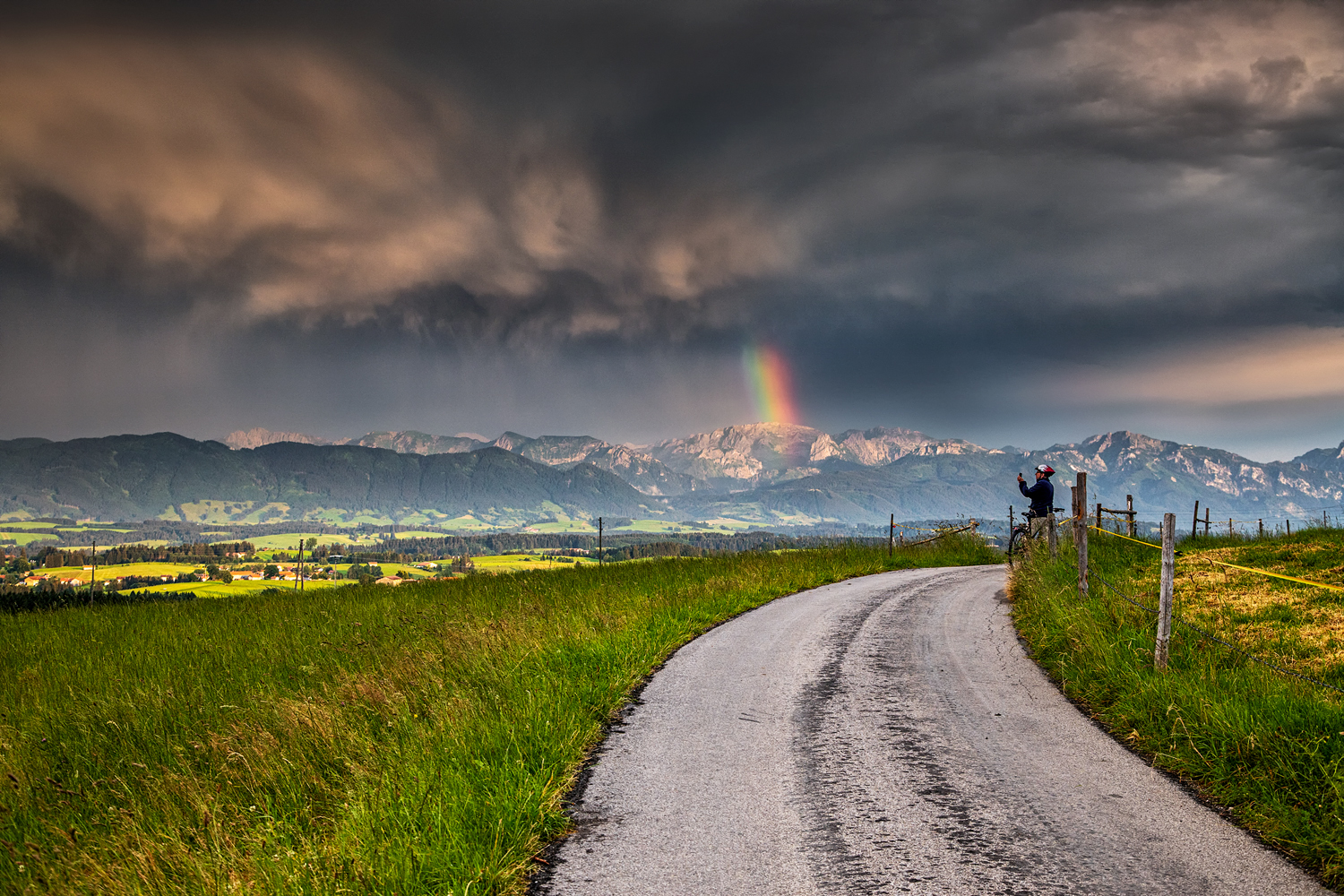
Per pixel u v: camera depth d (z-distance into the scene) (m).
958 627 13.08
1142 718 7.46
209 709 8.85
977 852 5.03
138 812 5.78
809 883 4.66
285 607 18.55
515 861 4.93
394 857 4.79
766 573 20.34
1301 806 5.38
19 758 7.32
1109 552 17.59
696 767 6.80
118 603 21.86
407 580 25.20
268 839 5.32
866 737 7.55
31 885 4.80
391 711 8.05
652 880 4.73
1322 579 12.52
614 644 11.18
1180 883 4.57
